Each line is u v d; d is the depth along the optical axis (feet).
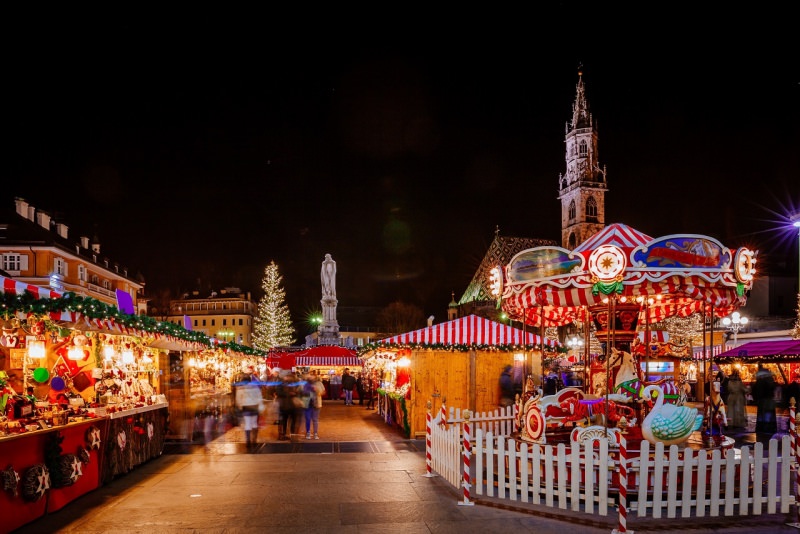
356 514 25.91
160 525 24.34
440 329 52.42
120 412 33.01
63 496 27.17
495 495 29.19
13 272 135.13
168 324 44.93
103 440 31.71
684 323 106.11
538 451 27.32
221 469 36.47
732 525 24.38
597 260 28.25
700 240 29.14
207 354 70.49
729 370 91.40
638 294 32.91
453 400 52.26
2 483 22.43
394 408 59.77
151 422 40.09
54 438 26.14
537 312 42.29
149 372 48.34
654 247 28.71
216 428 59.67
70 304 28.40
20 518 23.84
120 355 39.73
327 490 30.48
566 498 27.48
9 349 32.24
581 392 33.96
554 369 80.48
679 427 27.86
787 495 26.37
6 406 25.35
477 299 272.51
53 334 31.89
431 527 24.04
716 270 29.17
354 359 104.73
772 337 109.09
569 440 33.37
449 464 32.04
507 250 281.33
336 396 112.27
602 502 25.35
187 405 51.29
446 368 52.49
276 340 212.23
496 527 24.07
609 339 30.19
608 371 29.73
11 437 22.81
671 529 23.82
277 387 52.95
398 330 295.07
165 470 36.32
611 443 29.43
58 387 31.53
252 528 23.90
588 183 310.45
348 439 50.90
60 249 139.23
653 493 25.70
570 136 322.14
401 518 25.30
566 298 34.09
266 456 41.50
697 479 25.95
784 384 75.41
